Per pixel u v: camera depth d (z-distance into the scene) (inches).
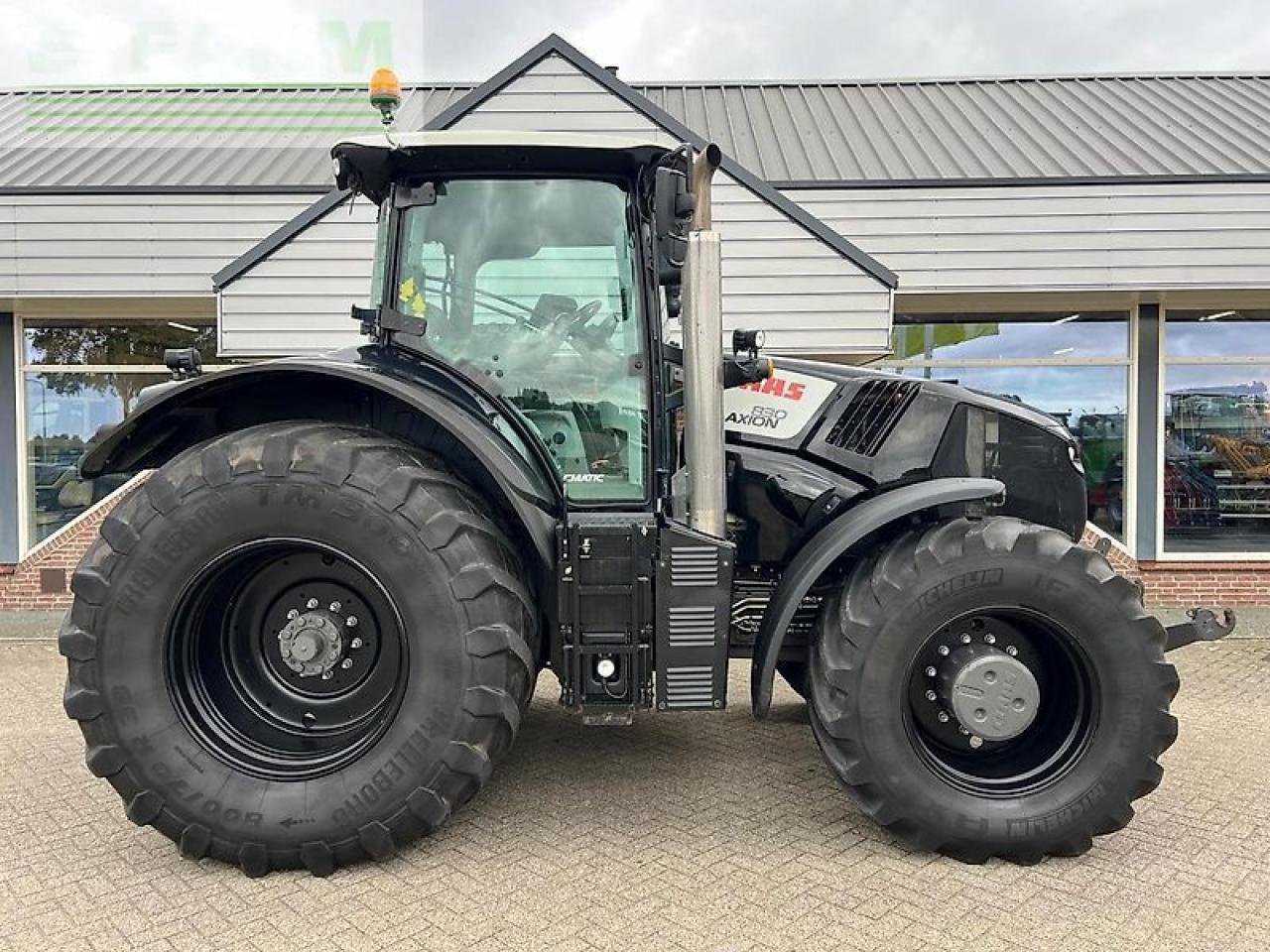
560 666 123.5
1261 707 201.5
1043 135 336.5
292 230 257.1
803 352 266.1
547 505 127.0
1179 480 324.2
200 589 118.6
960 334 327.0
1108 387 325.4
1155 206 278.8
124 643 115.5
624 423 131.3
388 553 114.3
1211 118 350.3
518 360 132.1
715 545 121.2
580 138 125.3
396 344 131.1
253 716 123.4
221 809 114.3
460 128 269.6
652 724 181.3
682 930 102.3
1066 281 281.0
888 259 282.4
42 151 321.4
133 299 281.9
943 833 118.3
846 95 398.9
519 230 132.3
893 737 118.9
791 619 123.8
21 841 126.8
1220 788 147.1
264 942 100.1
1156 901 109.5
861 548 134.7
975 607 119.5
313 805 114.3
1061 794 119.3
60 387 313.0
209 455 116.7
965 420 144.6
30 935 102.0
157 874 116.4
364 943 99.8
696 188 125.4
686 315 126.0
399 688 117.6
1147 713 118.7
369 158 127.8
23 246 273.3
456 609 114.0
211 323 317.4
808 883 113.7
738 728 178.2
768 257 265.3
